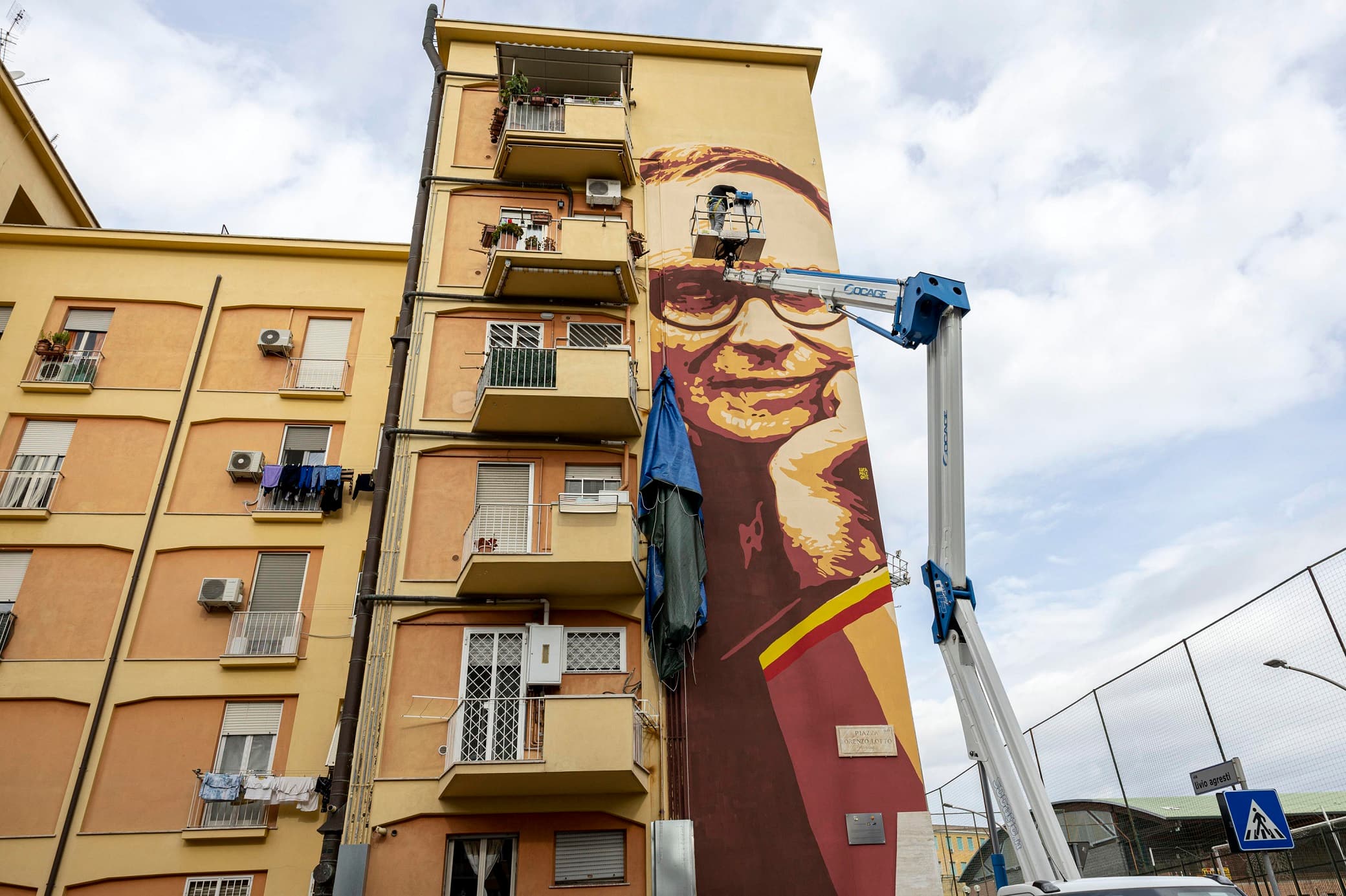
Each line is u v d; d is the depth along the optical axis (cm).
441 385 2152
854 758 1817
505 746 1730
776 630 1938
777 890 1686
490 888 1662
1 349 2286
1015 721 1239
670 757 1781
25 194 2905
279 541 2148
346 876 1612
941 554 1397
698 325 2308
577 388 2011
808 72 2853
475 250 2345
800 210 2547
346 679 1997
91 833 1808
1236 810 1163
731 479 2114
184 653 2006
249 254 2495
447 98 2561
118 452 2203
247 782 1844
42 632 1986
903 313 1571
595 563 1822
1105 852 2089
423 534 1972
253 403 2306
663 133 2616
